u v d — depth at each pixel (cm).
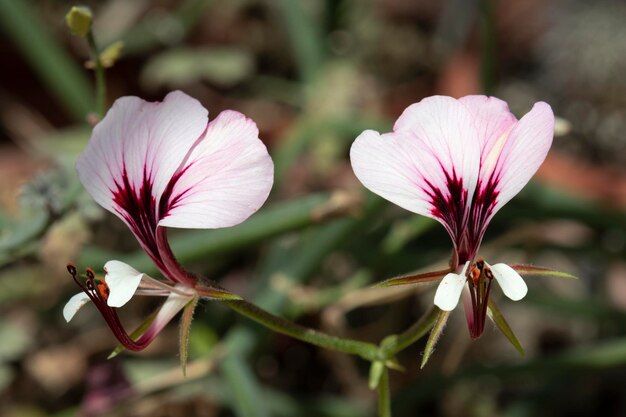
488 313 24
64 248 31
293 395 35
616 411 36
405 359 36
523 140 24
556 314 36
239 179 23
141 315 37
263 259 38
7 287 37
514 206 35
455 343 35
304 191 41
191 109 24
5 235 32
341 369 36
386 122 37
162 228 24
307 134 38
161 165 24
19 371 36
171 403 35
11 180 40
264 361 37
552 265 40
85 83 40
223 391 34
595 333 38
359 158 23
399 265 35
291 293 33
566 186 39
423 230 34
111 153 24
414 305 38
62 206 30
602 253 36
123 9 48
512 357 37
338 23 46
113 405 34
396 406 33
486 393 36
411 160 24
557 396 35
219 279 39
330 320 33
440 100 24
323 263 35
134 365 35
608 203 37
